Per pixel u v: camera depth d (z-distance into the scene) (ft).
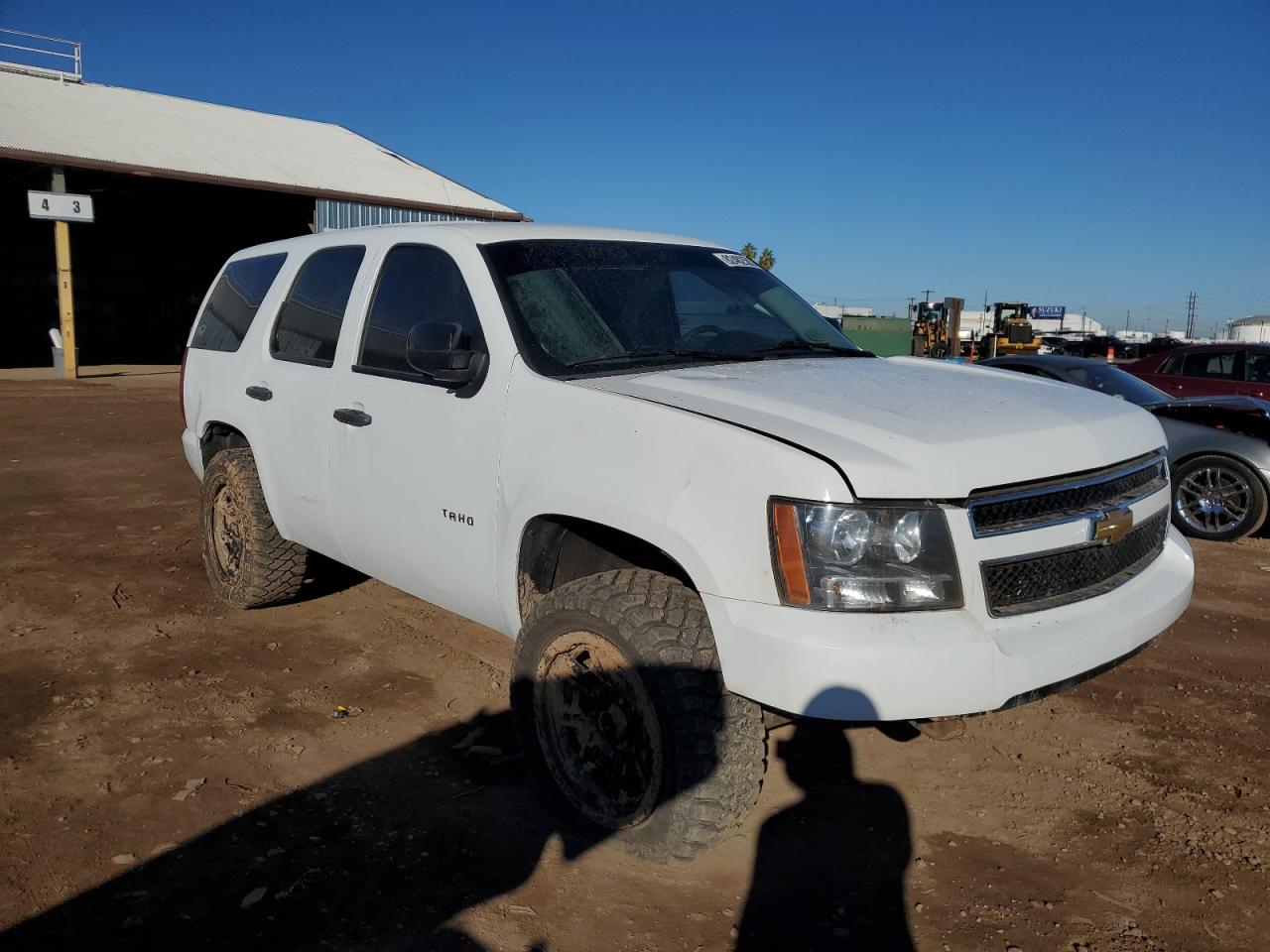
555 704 10.51
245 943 8.73
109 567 19.99
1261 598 20.27
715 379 10.97
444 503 12.04
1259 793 11.90
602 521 9.85
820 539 8.53
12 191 87.56
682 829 9.39
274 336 16.06
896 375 11.94
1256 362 41.32
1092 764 12.61
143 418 46.29
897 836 10.80
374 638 16.35
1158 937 9.14
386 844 10.34
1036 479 9.31
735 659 8.81
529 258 12.64
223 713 13.37
